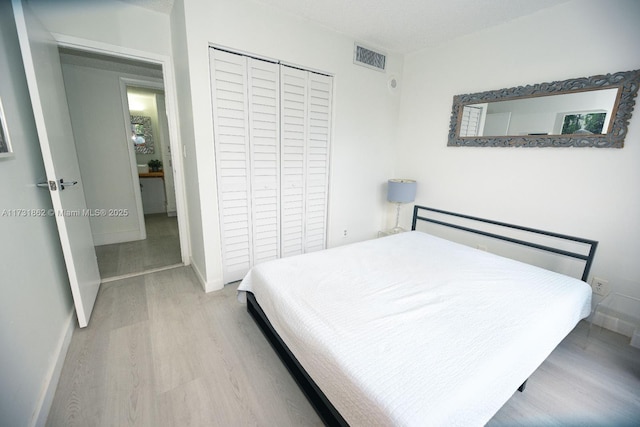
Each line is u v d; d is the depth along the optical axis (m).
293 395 1.37
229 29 2.02
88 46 2.09
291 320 1.26
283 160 2.53
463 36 2.58
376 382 0.88
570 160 2.03
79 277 1.79
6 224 1.15
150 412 1.26
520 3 2.01
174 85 2.48
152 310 2.04
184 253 2.83
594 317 2.00
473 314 1.25
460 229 2.75
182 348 1.66
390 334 1.10
